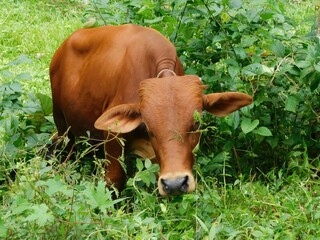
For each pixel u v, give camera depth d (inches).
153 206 250.8
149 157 265.1
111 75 279.9
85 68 296.8
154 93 245.9
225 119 284.7
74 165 271.0
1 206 239.1
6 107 296.5
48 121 335.0
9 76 298.2
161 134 241.0
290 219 252.2
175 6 311.1
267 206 267.6
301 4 599.5
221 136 309.9
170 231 242.7
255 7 310.3
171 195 237.5
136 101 267.4
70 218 217.8
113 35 290.5
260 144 309.7
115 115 251.6
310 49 280.7
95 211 236.8
